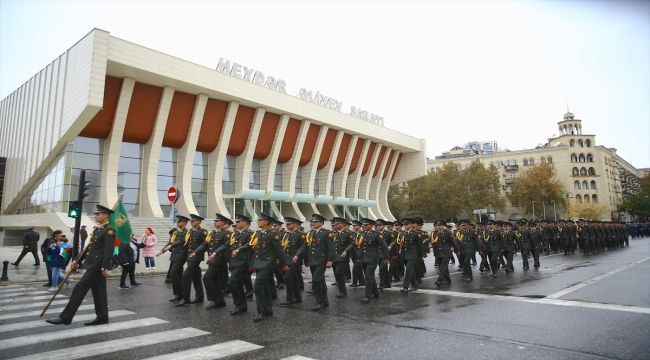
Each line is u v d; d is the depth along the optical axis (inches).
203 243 396.8
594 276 548.4
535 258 678.5
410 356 223.9
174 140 1391.5
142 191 1314.0
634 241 1643.7
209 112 1425.9
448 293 439.5
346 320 313.4
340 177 2003.0
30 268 682.8
